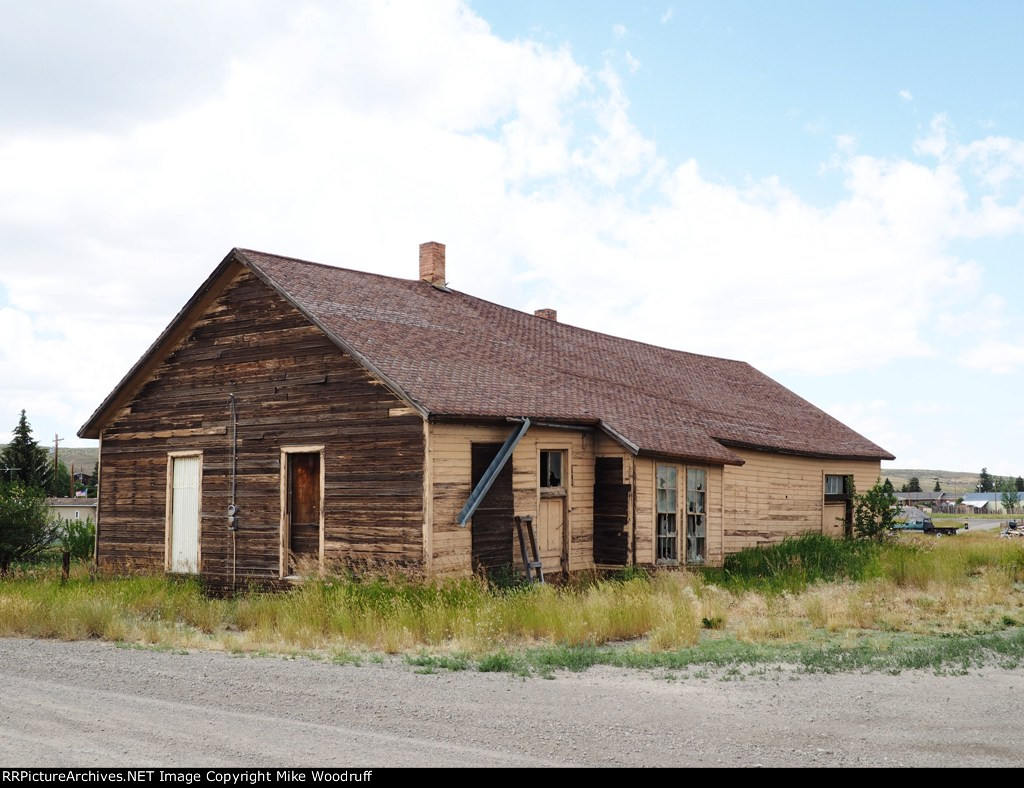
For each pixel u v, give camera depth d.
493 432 17.98
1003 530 58.88
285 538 18.61
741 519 24.97
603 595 15.02
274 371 19.12
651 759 6.91
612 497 20.05
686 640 12.61
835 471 30.09
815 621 14.40
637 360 28.80
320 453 18.16
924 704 8.72
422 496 16.55
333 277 21.38
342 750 7.20
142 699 9.17
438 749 7.22
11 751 7.23
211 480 19.97
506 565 17.91
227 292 20.11
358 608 14.13
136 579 18.92
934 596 17.05
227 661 11.48
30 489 24.59
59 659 11.66
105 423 21.98
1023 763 6.75
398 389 16.64
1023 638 12.28
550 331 27.00
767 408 30.77
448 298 24.86
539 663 11.02
